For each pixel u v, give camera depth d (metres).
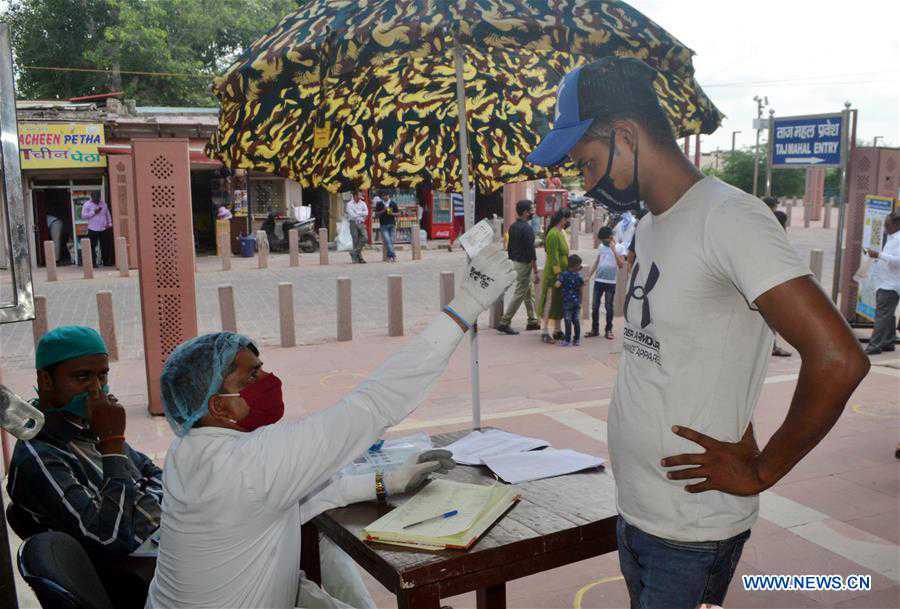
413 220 24.81
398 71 3.39
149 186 6.61
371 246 23.95
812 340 1.51
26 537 2.50
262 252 18.88
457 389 7.70
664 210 1.77
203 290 15.23
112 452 2.50
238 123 3.00
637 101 1.74
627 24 2.34
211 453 1.95
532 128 3.62
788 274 1.54
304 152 3.19
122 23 30.72
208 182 24.19
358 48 2.30
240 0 32.38
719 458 1.65
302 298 14.08
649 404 1.76
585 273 11.56
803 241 25.28
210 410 2.00
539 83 3.53
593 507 2.28
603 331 10.67
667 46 2.37
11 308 1.60
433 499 2.28
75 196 20.73
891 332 9.10
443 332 2.12
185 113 22.83
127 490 2.46
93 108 20.19
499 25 2.21
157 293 6.75
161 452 5.93
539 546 2.08
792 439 1.56
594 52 2.32
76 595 1.88
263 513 1.95
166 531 2.01
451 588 1.98
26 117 19.31
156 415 6.89
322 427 1.98
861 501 4.68
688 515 1.75
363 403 2.03
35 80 31.45
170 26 31.53
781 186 48.66
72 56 31.00
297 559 2.23
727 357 1.70
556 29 2.25
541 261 19.20
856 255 10.61
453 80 3.55
